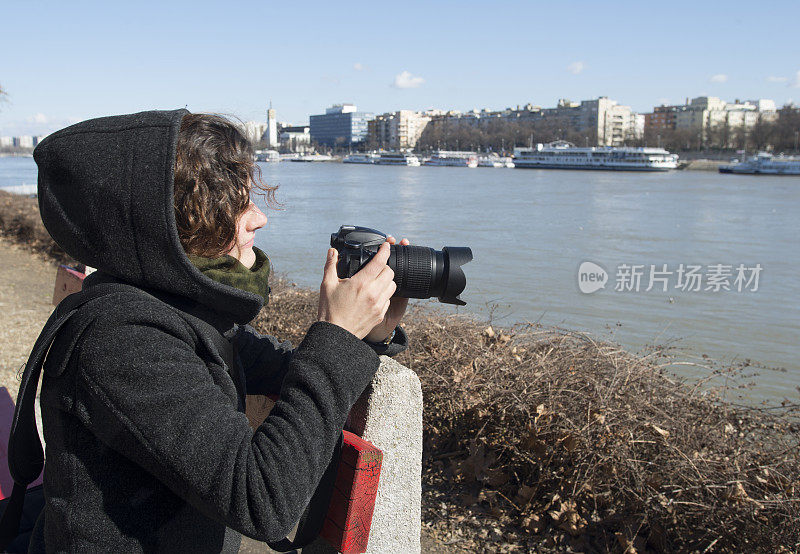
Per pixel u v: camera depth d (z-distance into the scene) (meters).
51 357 1.12
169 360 1.06
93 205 1.10
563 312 12.98
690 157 148.88
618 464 3.20
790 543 2.85
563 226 31.41
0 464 2.60
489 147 171.62
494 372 3.75
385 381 1.60
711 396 4.02
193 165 1.14
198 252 1.17
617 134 177.88
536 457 3.39
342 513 1.44
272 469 1.04
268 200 1.31
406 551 1.75
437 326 4.32
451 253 1.37
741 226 33.00
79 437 1.09
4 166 102.06
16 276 9.52
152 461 1.03
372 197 47.47
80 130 1.14
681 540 3.09
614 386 3.52
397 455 1.66
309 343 1.17
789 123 144.50
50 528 1.14
